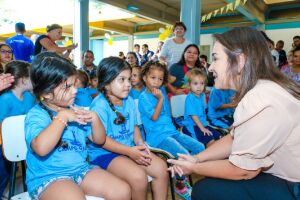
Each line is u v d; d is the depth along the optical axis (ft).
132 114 5.50
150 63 6.68
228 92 8.20
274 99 3.02
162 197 4.91
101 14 36.45
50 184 3.65
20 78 5.58
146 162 4.79
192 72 7.71
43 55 4.00
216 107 8.52
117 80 4.99
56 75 3.74
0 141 4.91
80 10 20.47
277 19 32.19
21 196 3.97
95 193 3.94
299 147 3.13
